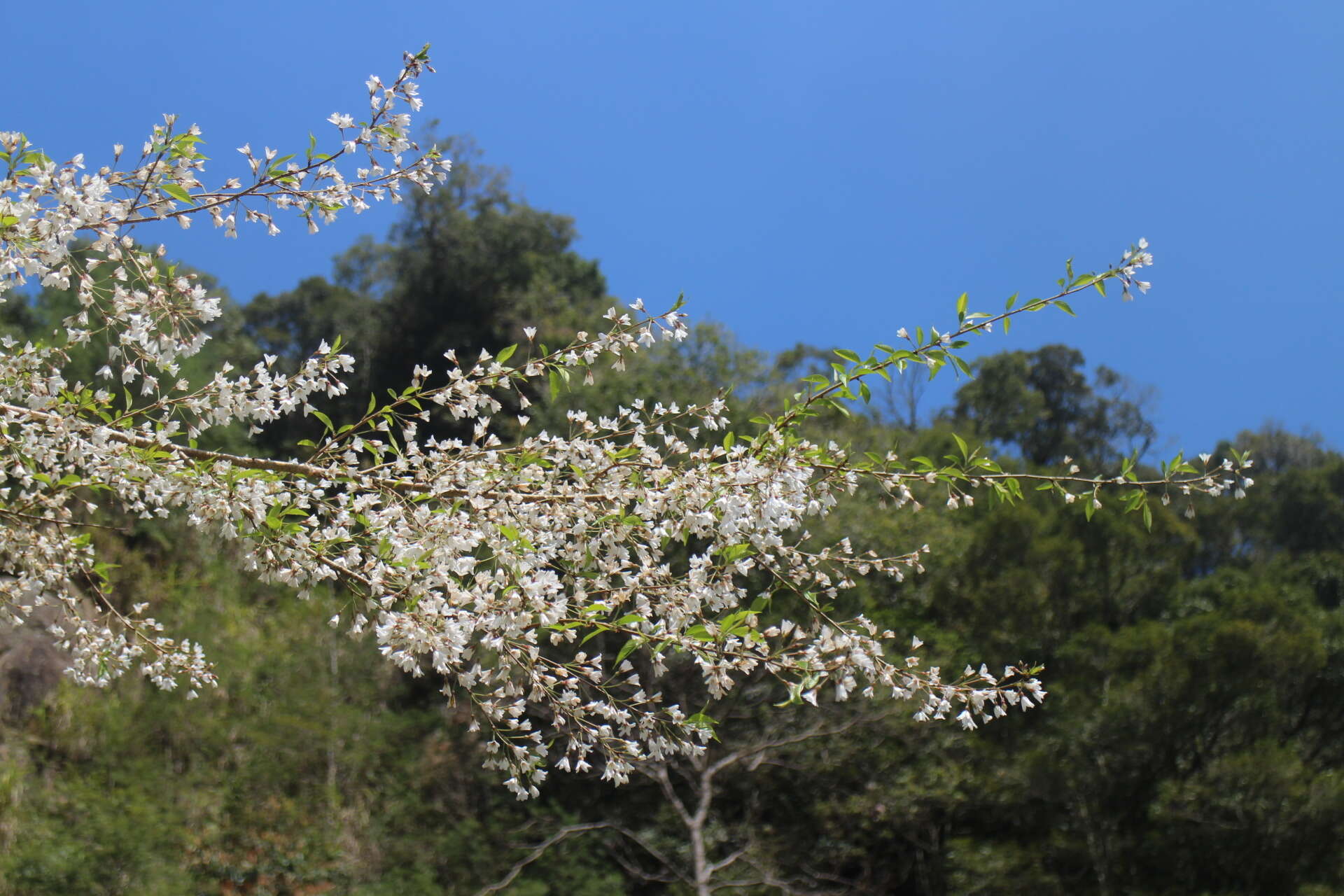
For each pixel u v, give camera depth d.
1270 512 19.75
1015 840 11.02
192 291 2.29
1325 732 11.43
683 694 10.53
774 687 10.76
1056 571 12.25
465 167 26.91
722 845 11.26
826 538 10.98
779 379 16.27
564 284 26.94
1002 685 2.65
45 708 10.98
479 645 2.55
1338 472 21.28
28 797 9.97
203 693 11.85
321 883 10.52
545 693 2.50
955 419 28.28
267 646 12.95
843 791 11.11
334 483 2.54
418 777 11.64
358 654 12.91
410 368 25.30
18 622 2.94
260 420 2.42
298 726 11.33
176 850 10.19
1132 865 10.56
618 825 11.09
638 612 2.57
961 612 12.38
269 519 2.36
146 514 2.62
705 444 2.69
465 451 2.59
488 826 11.18
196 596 13.17
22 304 10.25
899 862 12.05
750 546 2.66
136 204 2.38
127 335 2.20
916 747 10.97
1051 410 29.22
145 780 10.55
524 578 2.38
